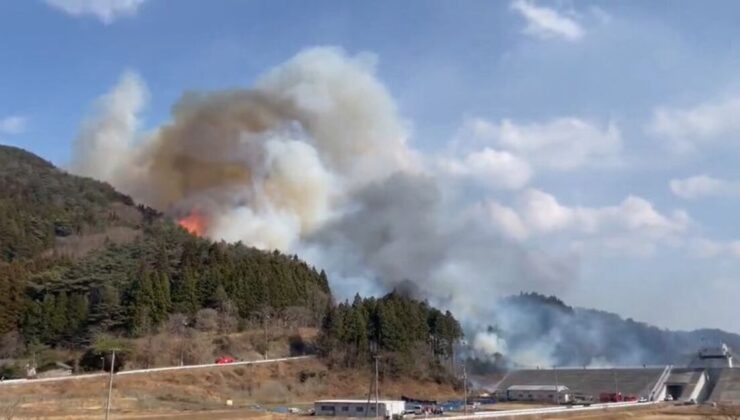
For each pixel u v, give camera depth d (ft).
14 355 594.65
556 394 595.47
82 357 580.71
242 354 635.25
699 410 493.36
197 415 384.88
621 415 451.12
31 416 341.21
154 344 602.85
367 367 652.48
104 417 350.02
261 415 402.72
